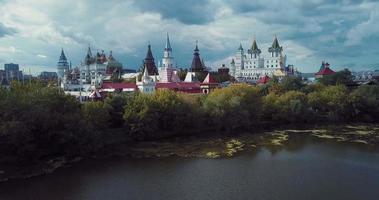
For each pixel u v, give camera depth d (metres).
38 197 67.81
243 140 119.62
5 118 85.25
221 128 135.38
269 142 116.12
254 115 145.25
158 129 121.38
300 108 151.75
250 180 77.00
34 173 81.81
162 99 123.50
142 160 94.06
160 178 78.94
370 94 167.25
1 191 70.69
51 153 94.44
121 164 90.31
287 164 89.50
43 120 90.94
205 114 132.12
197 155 99.31
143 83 189.88
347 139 119.88
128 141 112.81
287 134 130.00
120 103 122.56
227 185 73.94
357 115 162.38
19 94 93.44
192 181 76.69
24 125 84.31
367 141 116.56
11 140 84.00
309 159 94.19
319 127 144.88
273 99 155.50
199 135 126.50
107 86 196.88
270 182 75.56
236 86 148.50
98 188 72.69
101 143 102.69
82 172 83.25
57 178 78.75
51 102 97.12
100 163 90.94
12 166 84.69
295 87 195.38
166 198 67.12
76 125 95.50
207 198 66.81
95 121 106.88
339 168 85.56
